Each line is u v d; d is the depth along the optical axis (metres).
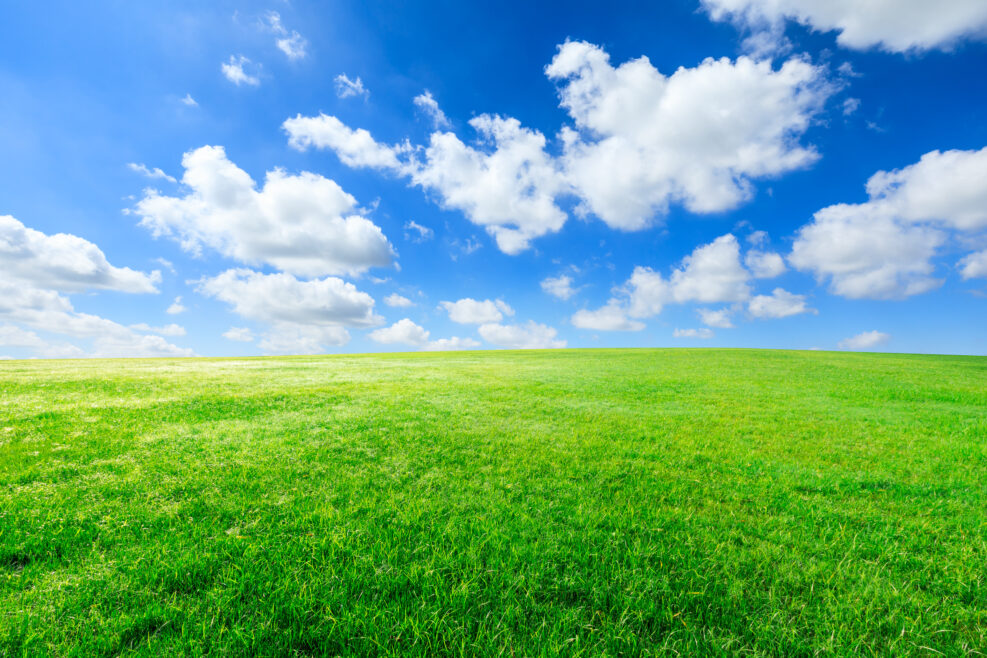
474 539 5.73
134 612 4.12
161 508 6.62
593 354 54.69
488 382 25.09
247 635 3.81
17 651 3.65
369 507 6.77
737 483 8.45
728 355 49.84
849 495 8.02
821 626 4.18
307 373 29.98
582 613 4.33
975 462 10.21
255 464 8.96
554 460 9.80
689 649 3.86
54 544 5.41
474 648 3.77
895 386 24.73
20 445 9.95
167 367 34.38
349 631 3.91
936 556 5.58
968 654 3.88
